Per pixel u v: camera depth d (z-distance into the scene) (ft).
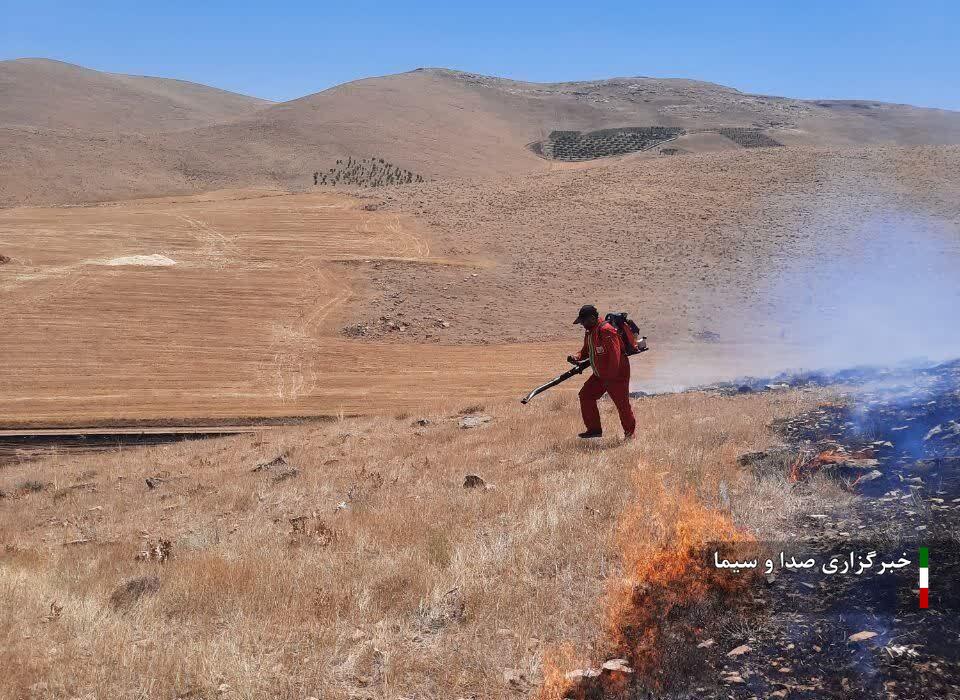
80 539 33.42
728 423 32.07
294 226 203.00
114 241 180.04
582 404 34.86
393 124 547.08
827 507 18.10
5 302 136.26
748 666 12.25
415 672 14.03
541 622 15.10
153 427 92.02
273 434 73.72
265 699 13.66
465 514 24.26
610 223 203.62
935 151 255.09
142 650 16.30
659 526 18.30
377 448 50.57
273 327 133.59
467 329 137.80
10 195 331.57
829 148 271.90
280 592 19.31
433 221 210.18
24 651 16.46
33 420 92.17
